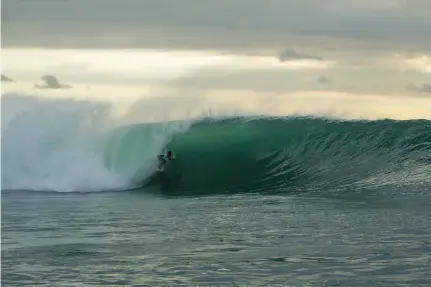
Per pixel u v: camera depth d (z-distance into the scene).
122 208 20.72
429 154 27.55
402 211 19.06
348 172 27.20
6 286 11.49
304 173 27.67
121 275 12.02
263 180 27.30
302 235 15.43
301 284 11.33
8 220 18.30
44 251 14.02
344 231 15.87
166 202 22.30
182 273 12.09
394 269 12.16
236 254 13.49
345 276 11.75
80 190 26.64
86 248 14.26
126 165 27.61
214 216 18.62
